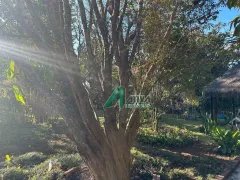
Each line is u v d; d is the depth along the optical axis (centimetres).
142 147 813
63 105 363
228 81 1156
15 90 285
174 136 927
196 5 462
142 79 477
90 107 374
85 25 378
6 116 1047
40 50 352
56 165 576
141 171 566
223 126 1295
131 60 436
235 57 529
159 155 736
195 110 1550
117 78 493
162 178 562
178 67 493
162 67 471
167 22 466
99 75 421
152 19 454
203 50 495
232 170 660
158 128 1030
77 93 360
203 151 824
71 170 536
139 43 469
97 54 437
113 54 397
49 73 362
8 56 351
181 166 665
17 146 765
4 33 354
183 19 462
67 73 354
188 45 480
